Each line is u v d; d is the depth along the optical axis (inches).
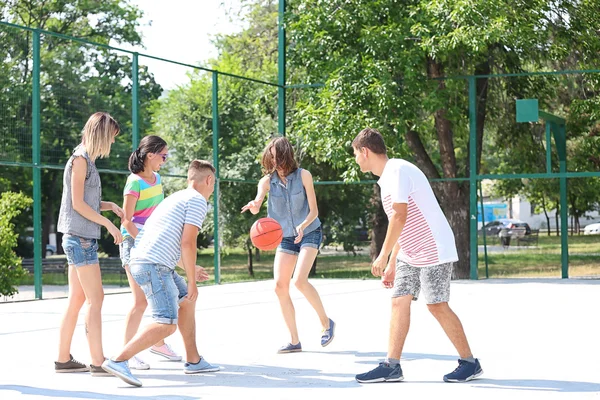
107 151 237.9
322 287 565.3
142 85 660.7
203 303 456.4
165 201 228.5
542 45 721.0
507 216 1795.0
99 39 1393.9
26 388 218.8
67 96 571.8
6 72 547.2
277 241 275.6
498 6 613.3
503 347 280.1
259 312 405.4
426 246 218.5
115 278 961.5
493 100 679.7
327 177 932.6
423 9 633.6
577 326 333.7
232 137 751.7
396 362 224.8
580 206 1120.2
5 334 334.3
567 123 653.3
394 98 620.7
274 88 714.2
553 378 225.3
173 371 244.5
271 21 1275.8
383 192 221.6
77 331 341.1
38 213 504.7
